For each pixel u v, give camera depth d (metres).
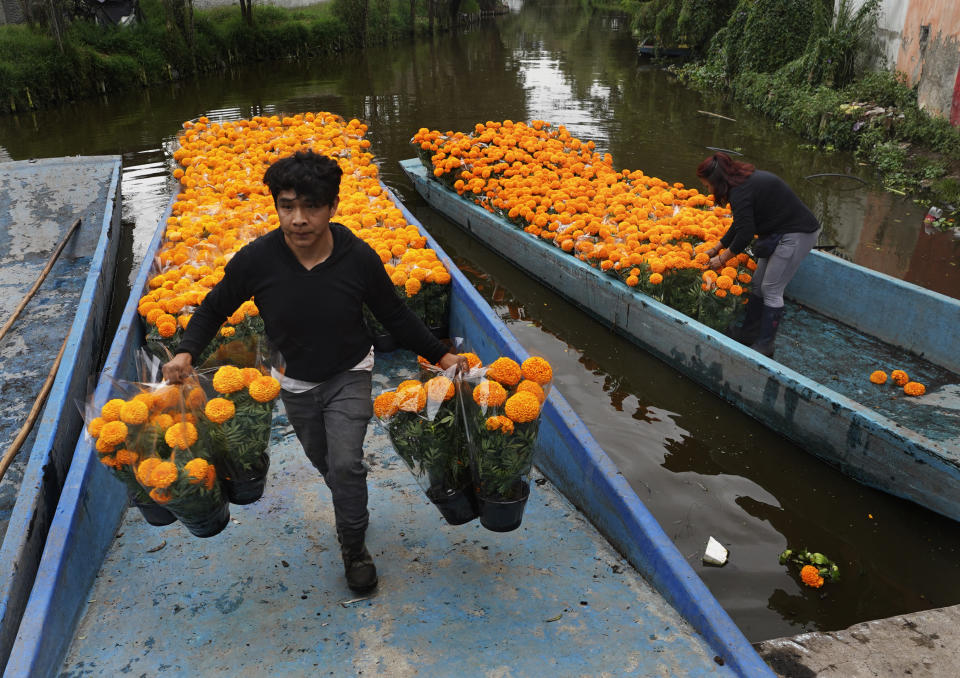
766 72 15.57
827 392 3.99
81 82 17.52
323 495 3.09
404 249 4.77
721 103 15.38
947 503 3.51
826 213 8.54
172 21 20.19
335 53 25.59
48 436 3.37
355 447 2.29
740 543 3.58
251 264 2.20
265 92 17.64
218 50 22.19
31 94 16.23
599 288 5.69
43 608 2.17
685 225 5.68
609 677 2.15
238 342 2.68
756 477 4.08
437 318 4.69
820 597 3.25
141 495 2.35
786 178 10.00
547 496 3.15
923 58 11.11
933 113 10.59
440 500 2.42
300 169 1.99
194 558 2.71
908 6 11.79
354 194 6.12
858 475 3.94
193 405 2.32
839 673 2.52
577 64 21.00
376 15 27.52
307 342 2.25
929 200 8.95
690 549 3.54
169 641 2.32
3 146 12.59
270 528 2.87
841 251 7.36
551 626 2.36
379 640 2.30
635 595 2.49
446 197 8.14
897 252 7.32
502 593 2.51
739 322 5.43
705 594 2.33
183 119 14.51
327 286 2.19
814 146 11.70
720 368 4.67
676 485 4.02
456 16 32.72
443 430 2.34
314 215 2.04
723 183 4.89
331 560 2.69
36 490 3.02
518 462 2.30
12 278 6.38
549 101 15.37
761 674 2.09
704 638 2.28
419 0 31.52
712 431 4.52
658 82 17.84
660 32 21.16
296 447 3.47
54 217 7.41
